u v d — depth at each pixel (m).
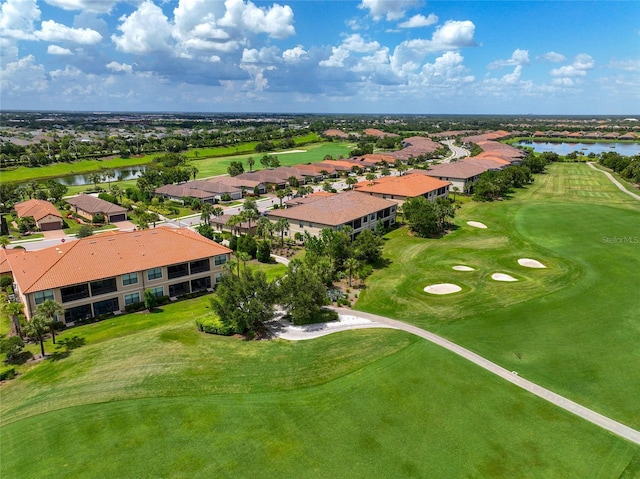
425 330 46.00
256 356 41.03
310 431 30.92
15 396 35.56
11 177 164.25
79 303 50.03
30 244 83.62
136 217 106.25
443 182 115.12
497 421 31.81
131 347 42.75
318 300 48.28
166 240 59.56
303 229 79.50
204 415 32.62
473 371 38.06
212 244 61.84
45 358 41.44
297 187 140.62
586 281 57.94
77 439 30.31
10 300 54.34
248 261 71.31
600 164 178.88
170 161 183.50
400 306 52.56
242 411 33.09
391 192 101.75
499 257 69.94
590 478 26.89
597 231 82.56
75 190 140.12
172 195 121.44
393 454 28.75
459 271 64.19
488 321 47.81
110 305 52.66
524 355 40.78
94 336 45.88
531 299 53.03
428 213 82.19
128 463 28.11
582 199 113.75
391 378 37.12
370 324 47.75
